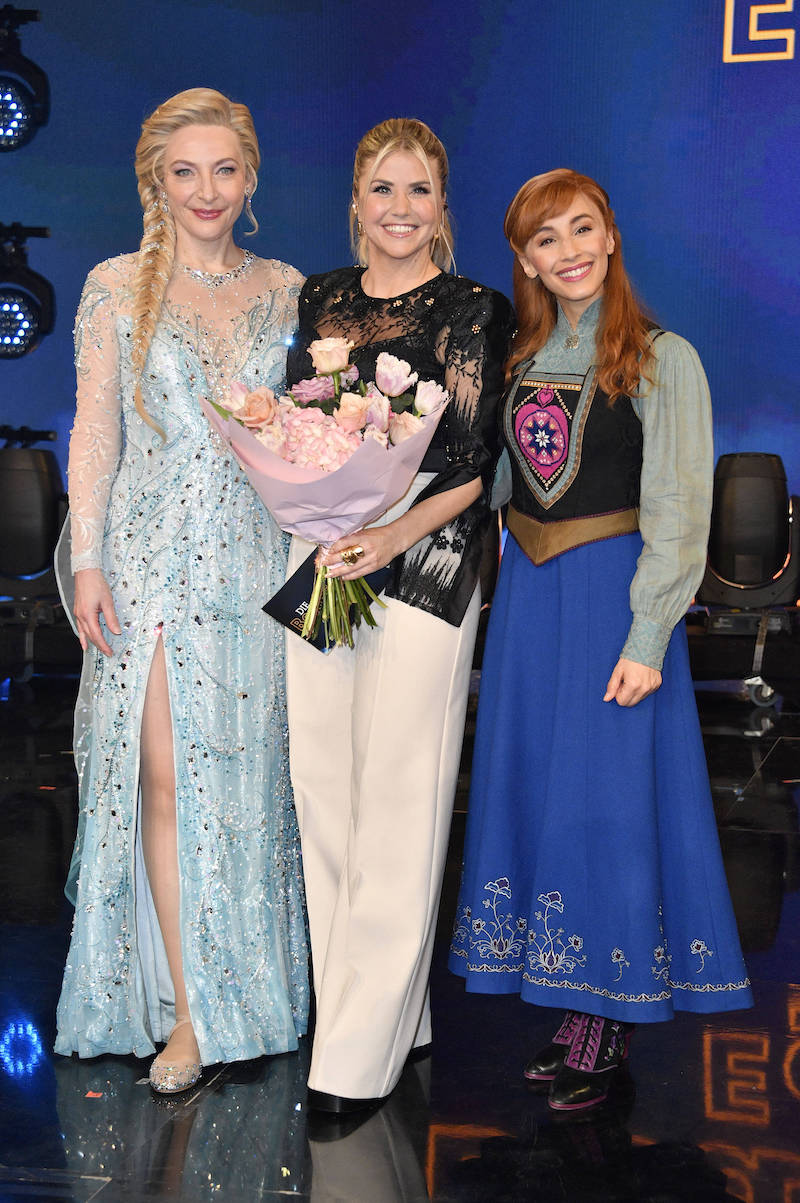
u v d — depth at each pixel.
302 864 2.61
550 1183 1.99
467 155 7.72
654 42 7.41
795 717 5.96
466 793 4.61
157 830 2.44
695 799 2.24
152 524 2.39
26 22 7.84
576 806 2.21
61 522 6.77
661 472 2.15
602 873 2.19
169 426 2.37
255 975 2.45
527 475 2.28
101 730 2.43
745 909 3.34
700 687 6.70
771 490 6.14
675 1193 1.96
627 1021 2.17
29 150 7.95
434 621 2.23
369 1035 2.22
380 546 2.14
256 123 7.87
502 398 2.29
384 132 2.22
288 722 2.48
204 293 2.40
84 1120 2.20
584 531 2.22
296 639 2.38
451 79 7.68
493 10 7.56
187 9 7.79
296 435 2.08
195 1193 1.96
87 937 2.44
